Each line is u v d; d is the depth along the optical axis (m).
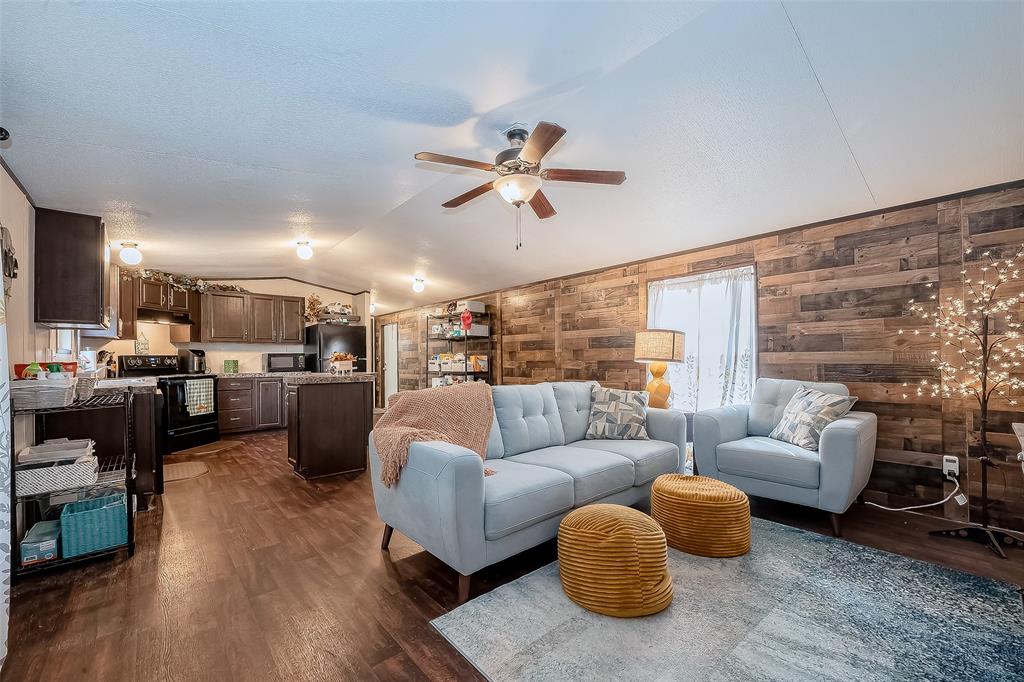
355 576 2.19
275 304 6.99
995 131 2.38
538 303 5.91
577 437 3.32
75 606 1.92
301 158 2.59
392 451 2.25
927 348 3.01
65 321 2.87
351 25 1.54
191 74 1.74
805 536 2.60
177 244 4.48
